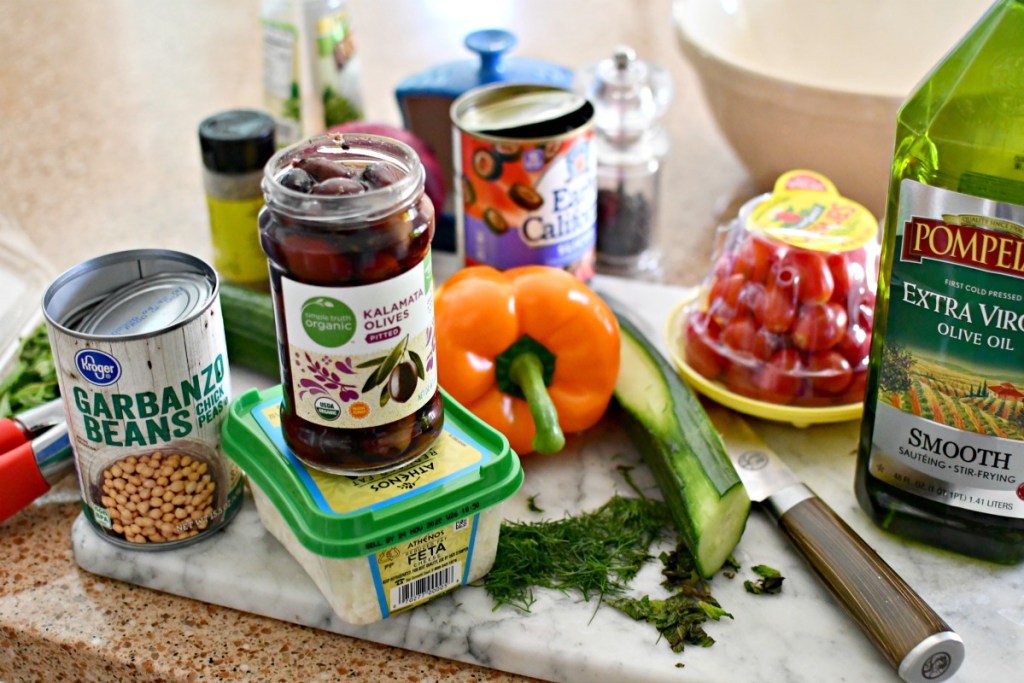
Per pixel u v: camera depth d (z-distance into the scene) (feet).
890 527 2.71
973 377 2.45
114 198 4.18
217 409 2.59
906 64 3.85
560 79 3.69
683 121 4.71
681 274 3.76
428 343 2.33
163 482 2.54
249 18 5.67
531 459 2.99
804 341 2.90
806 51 3.97
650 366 3.03
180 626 2.52
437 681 2.40
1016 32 2.21
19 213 4.07
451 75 3.75
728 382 3.04
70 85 5.01
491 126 3.21
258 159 3.47
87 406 2.46
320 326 2.20
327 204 2.10
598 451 3.03
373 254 2.13
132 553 2.60
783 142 3.66
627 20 5.32
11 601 2.57
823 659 2.38
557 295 2.90
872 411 2.65
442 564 2.44
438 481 2.38
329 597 2.43
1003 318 2.37
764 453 2.86
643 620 2.47
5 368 3.15
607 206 3.73
